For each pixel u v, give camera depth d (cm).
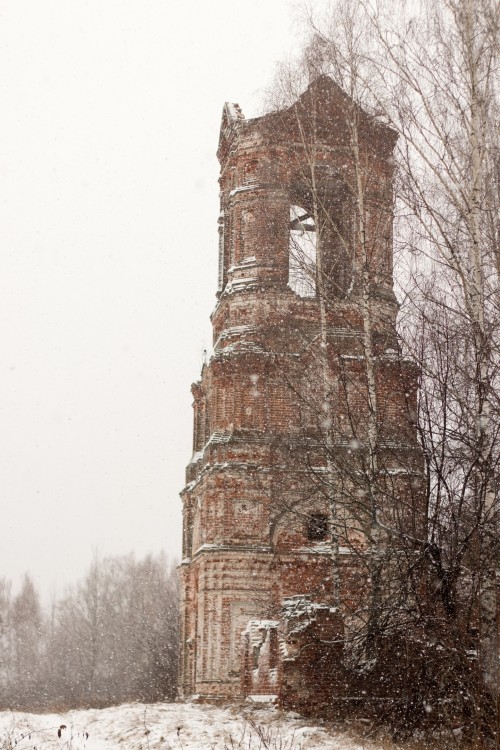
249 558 2923
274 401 3047
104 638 6719
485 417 1705
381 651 1933
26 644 7912
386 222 2828
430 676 1723
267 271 3159
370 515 1922
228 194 3438
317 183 3144
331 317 3059
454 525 1758
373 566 1953
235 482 2986
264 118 3088
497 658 1698
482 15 1978
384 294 2927
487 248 1992
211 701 2822
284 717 1966
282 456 2888
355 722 1859
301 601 2091
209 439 3200
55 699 5147
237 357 3045
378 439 2122
